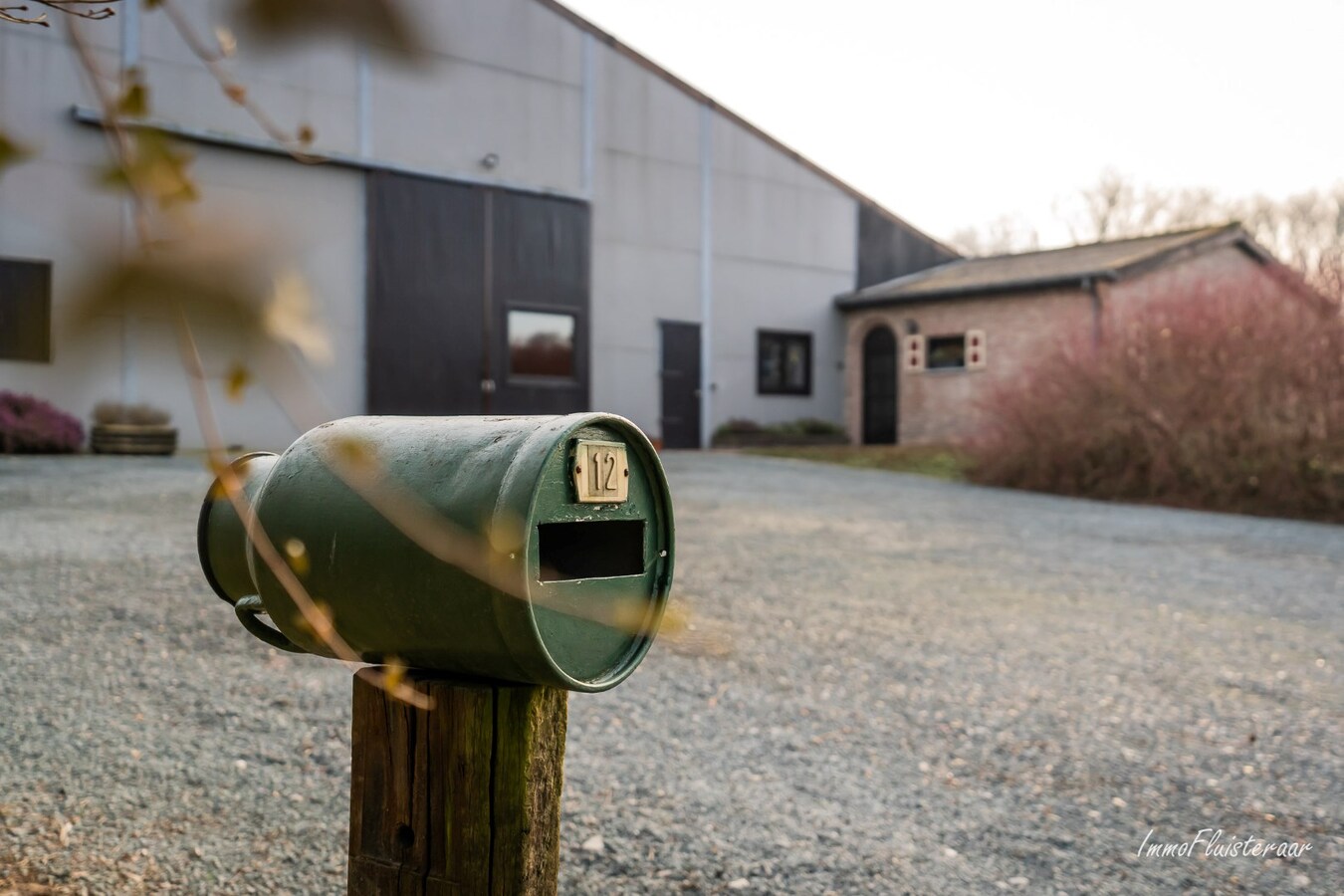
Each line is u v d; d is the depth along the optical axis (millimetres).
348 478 915
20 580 6555
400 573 2002
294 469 2191
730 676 5836
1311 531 13344
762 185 23703
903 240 26328
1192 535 12414
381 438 2168
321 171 17031
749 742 4895
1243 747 5172
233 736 4398
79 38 474
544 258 19922
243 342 389
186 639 5605
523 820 2217
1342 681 6375
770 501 13508
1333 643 7293
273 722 4582
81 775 3887
